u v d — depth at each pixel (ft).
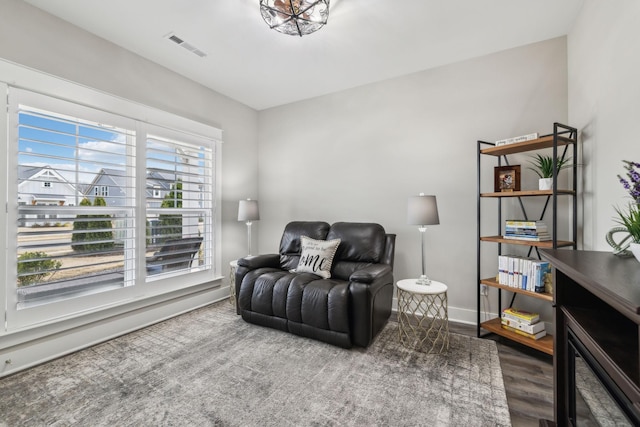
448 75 9.46
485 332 8.28
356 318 7.11
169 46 8.41
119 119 8.30
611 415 2.60
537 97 8.22
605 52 5.52
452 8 6.84
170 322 9.07
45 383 5.86
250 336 8.01
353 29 7.63
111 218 8.02
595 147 6.07
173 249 9.89
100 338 7.70
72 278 7.34
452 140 9.41
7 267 6.27
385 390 5.58
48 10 6.87
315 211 12.18
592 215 6.31
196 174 10.50
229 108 12.17
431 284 7.58
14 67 6.36
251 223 12.33
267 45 8.37
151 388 5.68
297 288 7.89
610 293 2.19
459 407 5.08
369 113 10.91
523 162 8.41
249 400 5.31
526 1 6.61
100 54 7.93
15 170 6.39
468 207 9.17
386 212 10.59
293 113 12.73
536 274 6.86
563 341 3.82
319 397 5.39
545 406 5.13
